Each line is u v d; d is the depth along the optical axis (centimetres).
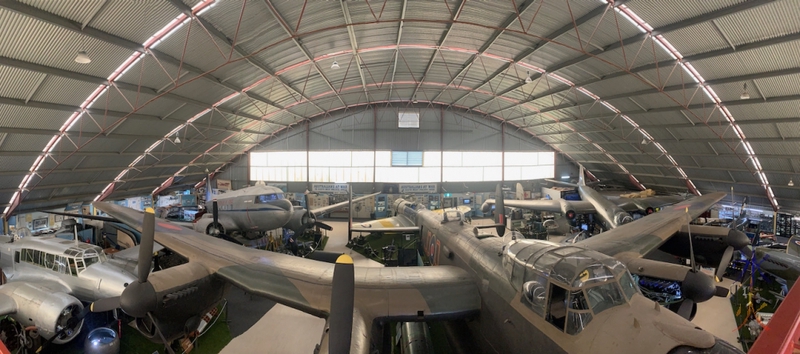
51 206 2559
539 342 725
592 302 668
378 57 2372
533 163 4294
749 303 1403
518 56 2247
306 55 2059
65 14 1205
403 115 3922
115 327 1358
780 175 2506
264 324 1445
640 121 2691
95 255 1446
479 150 4069
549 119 3459
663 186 3781
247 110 2780
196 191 3950
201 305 1048
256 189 2222
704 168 2955
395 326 1424
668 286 1326
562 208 2762
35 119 1662
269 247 2416
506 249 959
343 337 615
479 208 3956
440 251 1478
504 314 848
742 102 1958
